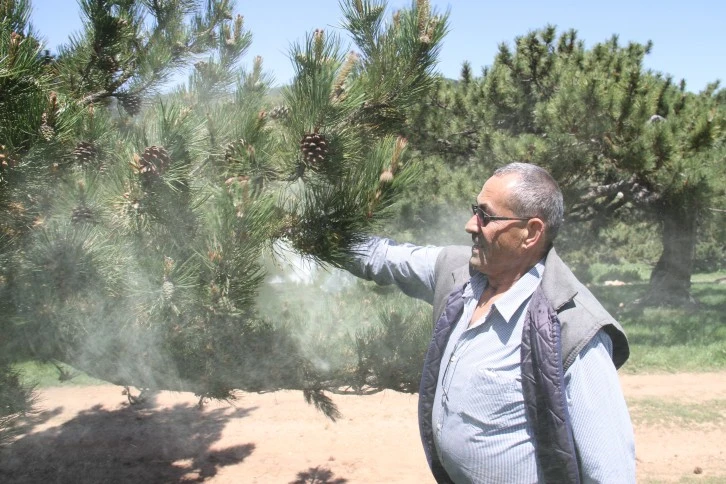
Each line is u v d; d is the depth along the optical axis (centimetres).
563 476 163
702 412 609
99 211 198
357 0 254
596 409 161
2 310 205
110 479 452
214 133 222
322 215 221
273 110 247
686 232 1227
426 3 247
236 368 267
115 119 315
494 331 179
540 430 166
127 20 329
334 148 223
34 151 185
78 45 322
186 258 205
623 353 178
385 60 251
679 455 508
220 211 195
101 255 196
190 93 312
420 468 482
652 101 947
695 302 1271
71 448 511
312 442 535
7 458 479
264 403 636
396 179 217
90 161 213
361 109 249
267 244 221
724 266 2400
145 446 521
